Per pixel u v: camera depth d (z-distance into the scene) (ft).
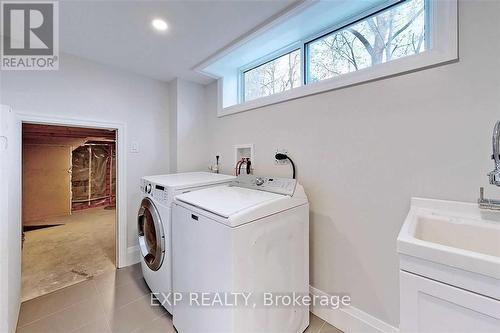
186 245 4.52
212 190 5.46
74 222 13.25
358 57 5.24
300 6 4.73
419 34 4.38
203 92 9.30
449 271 2.35
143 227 6.90
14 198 5.09
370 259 4.69
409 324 2.62
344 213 5.05
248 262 3.74
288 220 4.56
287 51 6.65
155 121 8.65
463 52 3.51
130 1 4.54
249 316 3.79
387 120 4.35
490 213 3.36
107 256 8.71
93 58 7.04
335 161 5.16
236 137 7.85
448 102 3.68
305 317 5.05
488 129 3.37
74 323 5.22
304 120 5.74
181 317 4.76
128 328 5.10
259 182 5.60
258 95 7.86
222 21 5.30
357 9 4.93
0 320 3.76
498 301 2.11
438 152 3.82
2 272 3.84
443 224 3.48
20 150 5.91
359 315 4.87
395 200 4.31
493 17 3.28
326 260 5.38
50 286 6.67
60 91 6.56
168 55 6.91
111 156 17.95
